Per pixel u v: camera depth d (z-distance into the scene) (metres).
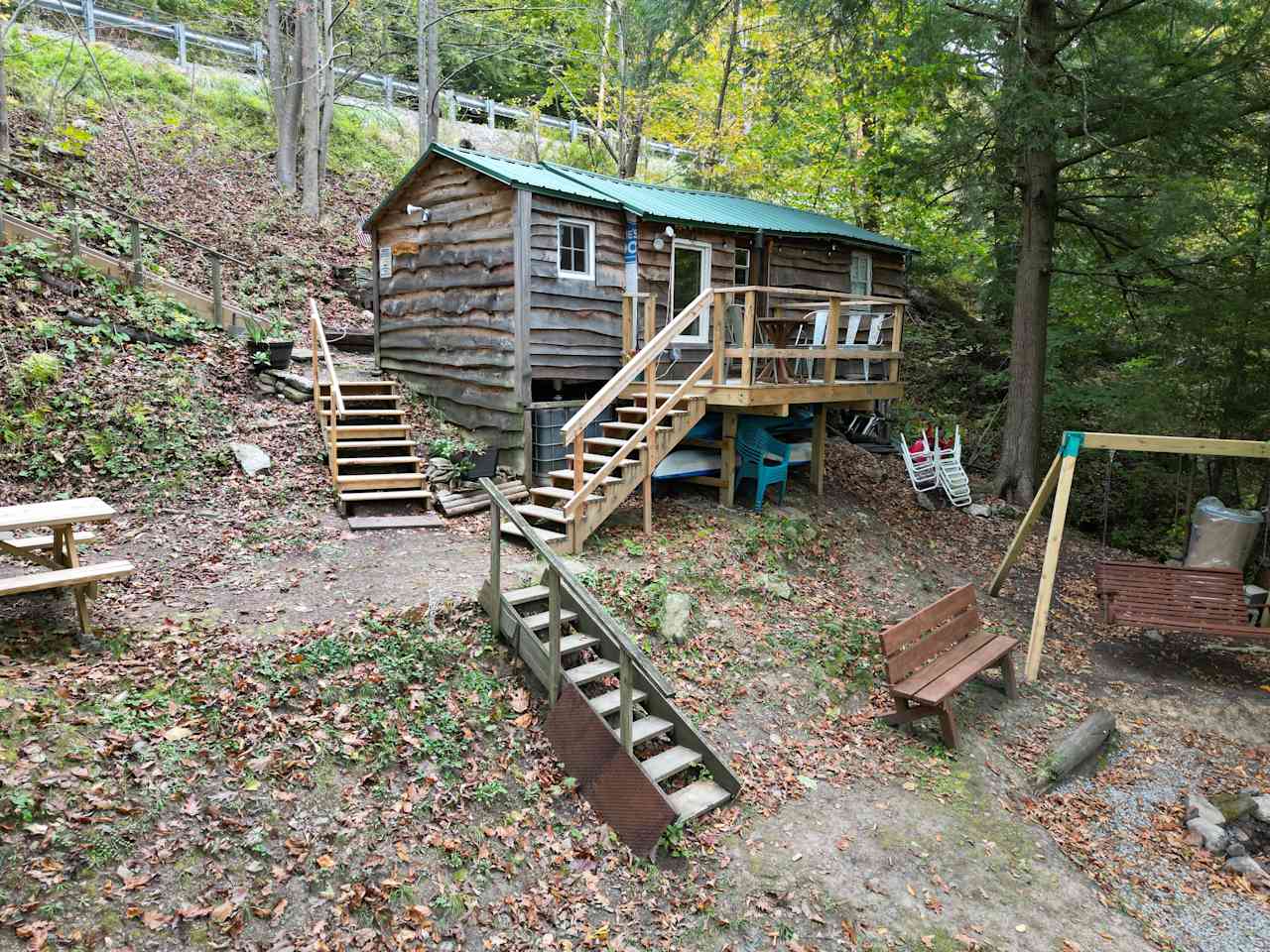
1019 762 6.42
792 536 9.34
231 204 15.69
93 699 4.57
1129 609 8.15
